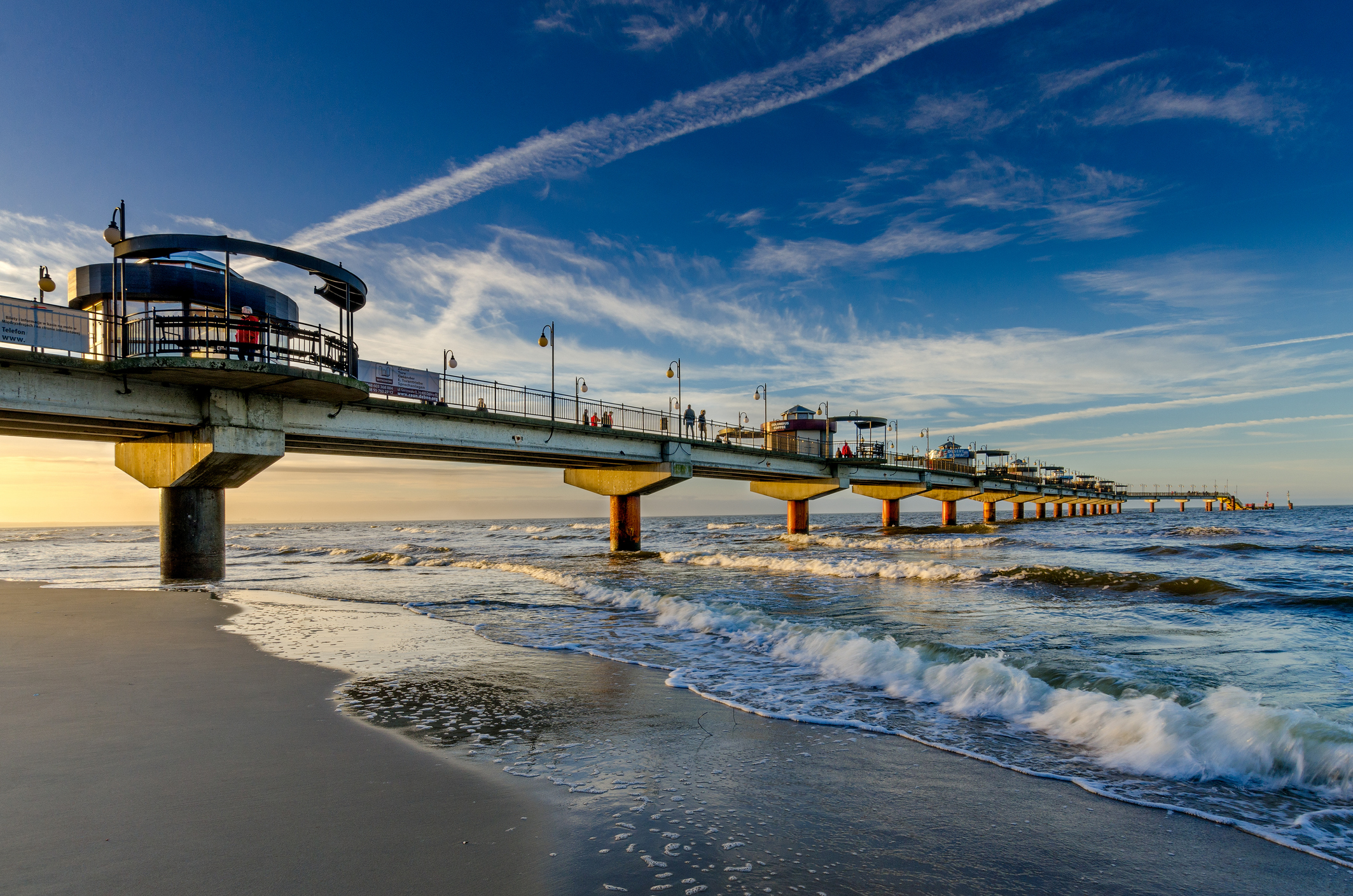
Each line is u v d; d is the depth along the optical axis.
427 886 3.41
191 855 3.69
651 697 7.74
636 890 3.44
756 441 53.09
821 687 8.22
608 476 37.97
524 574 24.78
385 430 23.61
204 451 19.16
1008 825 4.45
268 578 23.41
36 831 3.98
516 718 6.84
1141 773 5.45
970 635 11.40
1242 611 13.95
